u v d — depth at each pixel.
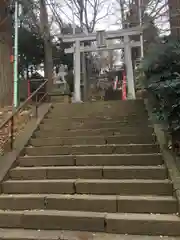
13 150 5.91
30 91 13.95
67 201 4.39
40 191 4.83
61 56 20.56
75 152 5.84
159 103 5.39
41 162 5.59
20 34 17.58
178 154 5.09
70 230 4.02
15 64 9.82
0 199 4.59
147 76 5.73
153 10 13.59
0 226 4.24
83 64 17.62
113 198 4.29
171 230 3.71
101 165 5.35
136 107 7.67
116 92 21.16
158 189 4.42
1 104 10.05
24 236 3.86
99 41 11.66
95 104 8.09
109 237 3.74
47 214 4.14
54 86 12.20
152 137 5.93
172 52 5.18
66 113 7.91
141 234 3.79
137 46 11.51
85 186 4.67
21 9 14.61
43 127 7.12
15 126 7.20
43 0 16.34
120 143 6.03
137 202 4.16
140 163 5.21
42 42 18.53
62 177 5.12
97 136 6.31
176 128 4.69
